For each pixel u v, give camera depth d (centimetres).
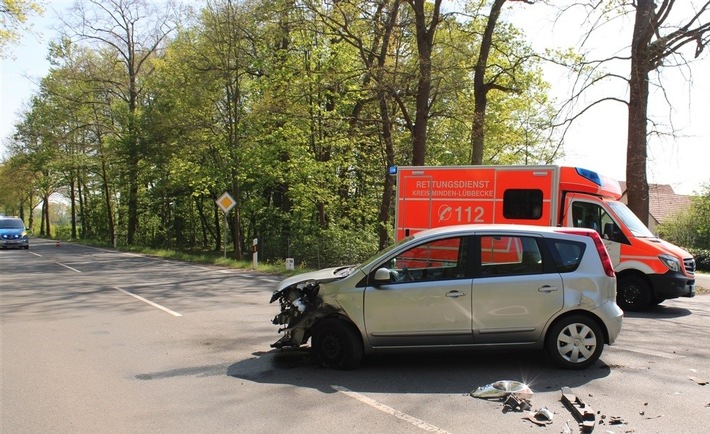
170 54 2919
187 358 660
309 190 2477
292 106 2234
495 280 596
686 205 4144
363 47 2036
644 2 1378
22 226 3388
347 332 605
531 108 2698
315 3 1938
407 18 2022
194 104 2683
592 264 607
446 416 464
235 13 2320
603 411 475
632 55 1409
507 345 599
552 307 594
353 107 2572
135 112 3656
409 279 605
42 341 752
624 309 1049
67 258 2489
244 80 2733
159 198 3831
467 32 2091
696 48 1325
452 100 2162
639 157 1421
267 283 1478
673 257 1019
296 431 432
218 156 2906
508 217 1146
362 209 2720
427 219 1222
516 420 454
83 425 446
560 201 1112
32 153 4631
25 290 1305
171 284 1444
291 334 631
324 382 563
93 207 5334
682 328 855
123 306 1060
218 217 4072
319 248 2117
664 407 486
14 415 470
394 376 583
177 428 439
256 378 578
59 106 3916
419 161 1975
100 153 3912
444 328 595
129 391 535
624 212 1088
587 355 600
